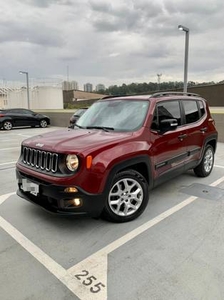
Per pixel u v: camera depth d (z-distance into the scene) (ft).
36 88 113.80
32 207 12.98
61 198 9.73
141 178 11.63
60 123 60.13
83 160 9.59
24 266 8.50
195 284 7.57
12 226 11.10
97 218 11.30
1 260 8.80
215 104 107.65
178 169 14.32
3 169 20.71
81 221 11.43
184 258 8.81
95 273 8.14
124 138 11.07
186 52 38.70
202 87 110.83
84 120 14.46
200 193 14.70
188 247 9.46
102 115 13.76
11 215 12.12
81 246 9.62
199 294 7.19
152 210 12.56
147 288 7.46
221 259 8.75
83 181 9.63
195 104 16.40
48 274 8.11
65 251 9.32
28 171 10.95
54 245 9.70
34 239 10.09
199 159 16.46
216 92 106.73
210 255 8.97
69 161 9.68
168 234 10.38
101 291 7.38
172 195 14.43
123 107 13.51
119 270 8.25
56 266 8.50
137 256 8.96
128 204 11.36
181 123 14.64
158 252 9.18
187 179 17.24
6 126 53.47
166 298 7.08
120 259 8.82
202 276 7.91
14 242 9.90
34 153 11.02
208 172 17.87
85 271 8.24
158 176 12.67
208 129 17.17
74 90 184.55
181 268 8.29
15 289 7.48
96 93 194.08
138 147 11.27
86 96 186.70
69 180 9.55
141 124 12.07
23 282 7.77
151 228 10.86
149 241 9.89
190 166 15.60
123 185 11.19
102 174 9.96
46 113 63.10
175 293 7.25
